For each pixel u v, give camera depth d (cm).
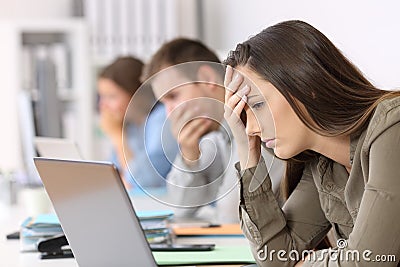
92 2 584
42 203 353
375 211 183
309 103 193
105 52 587
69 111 590
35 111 443
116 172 171
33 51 582
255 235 225
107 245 184
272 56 195
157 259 229
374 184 184
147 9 587
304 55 194
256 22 532
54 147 306
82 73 578
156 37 588
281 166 230
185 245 250
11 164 565
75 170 179
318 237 232
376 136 186
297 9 470
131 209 173
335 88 193
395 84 366
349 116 194
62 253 244
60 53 586
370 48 390
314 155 220
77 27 575
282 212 228
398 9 360
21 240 261
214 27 611
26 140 441
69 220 189
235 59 198
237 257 232
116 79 481
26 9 616
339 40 422
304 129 196
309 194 232
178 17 607
